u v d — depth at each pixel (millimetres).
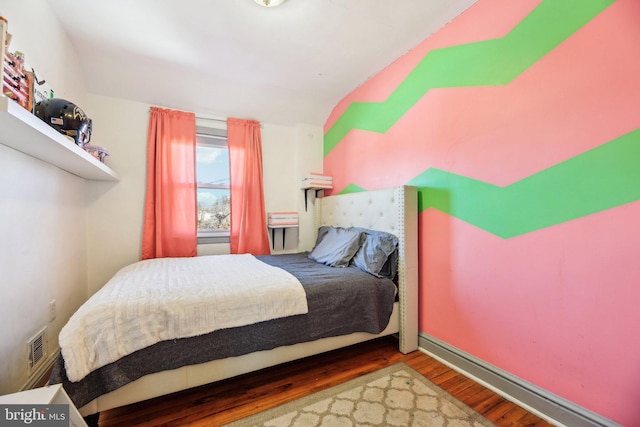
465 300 1704
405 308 1939
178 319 1280
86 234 2369
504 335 1492
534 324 1363
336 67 2422
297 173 3322
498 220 1530
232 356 1396
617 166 1101
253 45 2092
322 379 1617
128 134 2561
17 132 1049
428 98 1995
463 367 1682
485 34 1613
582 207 1199
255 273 1821
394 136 2318
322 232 2980
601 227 1143
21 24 1373
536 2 1369
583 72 1200
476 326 1637
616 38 1105
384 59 2297
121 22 1826
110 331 1156
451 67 1823
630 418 1059
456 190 1772
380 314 1862
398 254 1998
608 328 1120
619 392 1088
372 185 2586
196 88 2633
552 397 1281
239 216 2945
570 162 1237
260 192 3064
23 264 1380
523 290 1410
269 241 3158
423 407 1367
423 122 2035
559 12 1282
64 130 1462
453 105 1805
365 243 2203
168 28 1889
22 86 1174
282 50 2160
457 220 1762
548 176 1313
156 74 2418
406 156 2186
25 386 1362
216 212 3020
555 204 1289
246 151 2990
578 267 1210
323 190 3395
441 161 1883
